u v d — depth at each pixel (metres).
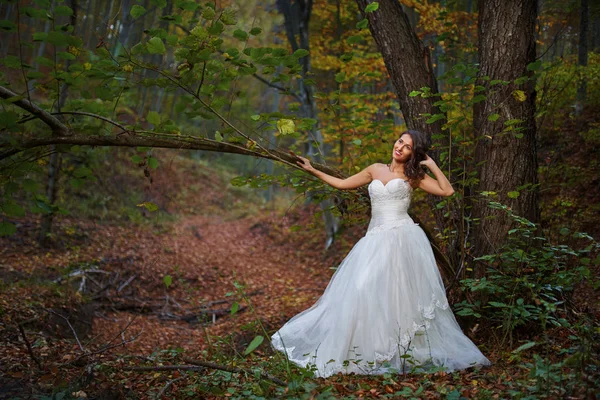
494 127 4.54
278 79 4.08
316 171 4.43
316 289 10.45
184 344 7.30
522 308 3.83
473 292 4.47
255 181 4.74
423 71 5.03
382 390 3.26
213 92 4.07
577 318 4.28
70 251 10.95
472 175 4.50
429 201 5.16
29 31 16.42
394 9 5.07
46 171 13.83
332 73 15.73
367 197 4.73
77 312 7.60
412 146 4.15
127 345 7.01
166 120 4.02
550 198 8.70
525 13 4.54
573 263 5.21
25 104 3.67
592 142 9.34
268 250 14.84
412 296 3.91
